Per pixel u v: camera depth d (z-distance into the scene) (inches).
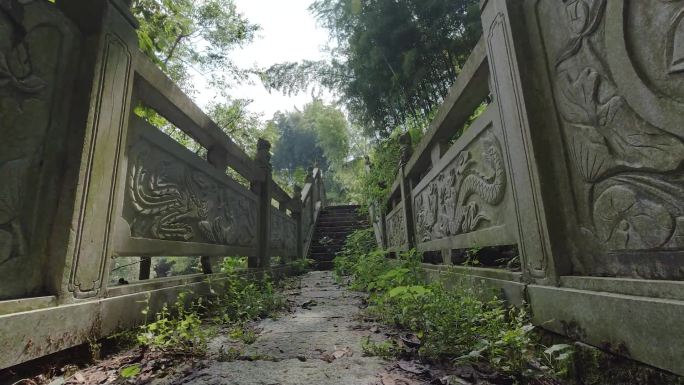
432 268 143.5
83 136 65.7
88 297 66.8
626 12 47.0
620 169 49.6
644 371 42.6
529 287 67.6
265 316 112.3
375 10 184.7
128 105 80.0
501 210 84.7
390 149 237.5
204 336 75.5
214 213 139.0
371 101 231.0
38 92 60.7
